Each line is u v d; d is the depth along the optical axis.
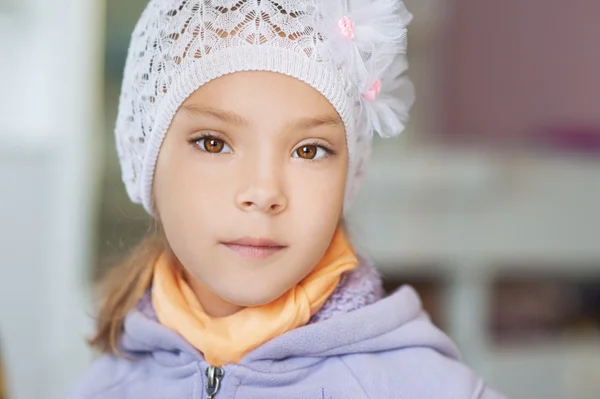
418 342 0.88
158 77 0.86
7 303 2.02
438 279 2.24
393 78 0.93
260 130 0.78
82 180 2.04
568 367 2.19
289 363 0.86
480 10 2.71
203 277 0.82
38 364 2.03
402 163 2.04
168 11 0.87
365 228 2.04
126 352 0.98
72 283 2.04
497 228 2.11
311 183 0.80
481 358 2.15
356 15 0.86
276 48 0.79
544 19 2.69
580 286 2.40
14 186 2.02
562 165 2.13
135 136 0.92
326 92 0.81
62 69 2.07
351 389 0.84
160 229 0.94
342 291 0.90
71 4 2.06
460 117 2.73
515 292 2.37
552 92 2.69
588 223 2.15
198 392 0.87
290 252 0.80
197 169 0.81
